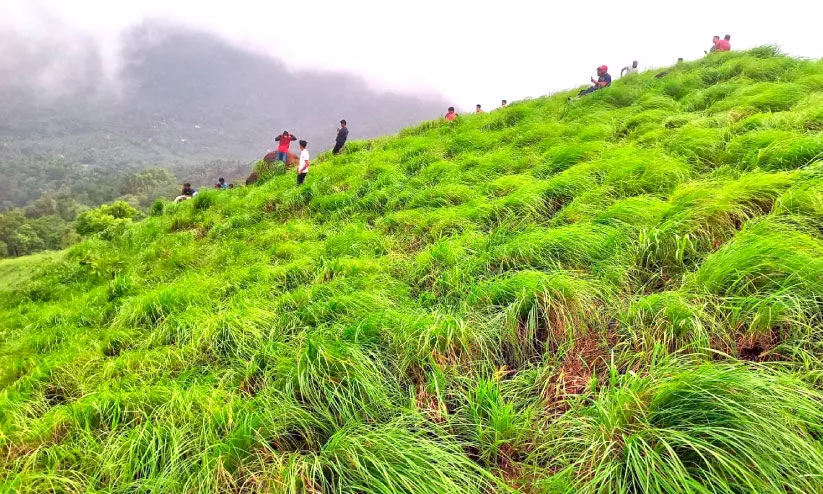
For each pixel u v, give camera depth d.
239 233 9.52
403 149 12.21
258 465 2.69
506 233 5.39
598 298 3.66
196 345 4.49
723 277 3.19
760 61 10.36
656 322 3.08
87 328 6.03
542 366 3.20
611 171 5.98
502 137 10.64
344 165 12.51
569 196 5.92
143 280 7.82
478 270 4.63
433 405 2.99
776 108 7.18
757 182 4.11
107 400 3.51
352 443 2.54
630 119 8.82
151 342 4.93
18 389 4.47
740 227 3.88
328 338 3.75
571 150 7.29
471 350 3.42
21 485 2.76
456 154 10.54
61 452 3.04
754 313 2.87
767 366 2.57
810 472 1.91
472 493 2.23
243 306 5.14
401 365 3.41
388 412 2.95
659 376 2.51
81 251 11.23
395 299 4.64
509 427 2.61
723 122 7.02
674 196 4.52
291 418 3.02
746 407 2.11
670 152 6.27
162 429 3.04
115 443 3.02
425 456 2.41
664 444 2.05
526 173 7.38
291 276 6.12
